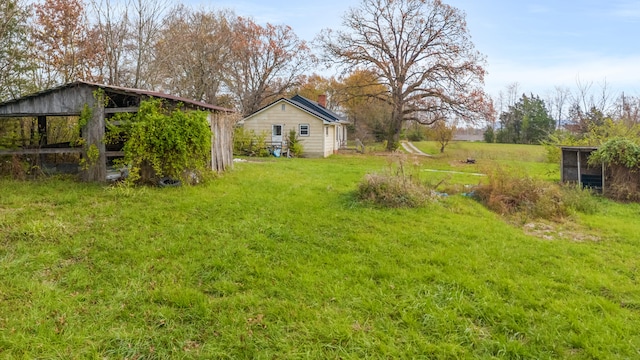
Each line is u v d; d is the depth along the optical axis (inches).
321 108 1149.7
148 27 764.6
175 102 350.9
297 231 219.0
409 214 267.3
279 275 158.7
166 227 216.1
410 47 1108.5
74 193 284.2
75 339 111.1
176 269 161.2
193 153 346.0
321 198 315.6
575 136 722.8
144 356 106.5
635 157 370.9
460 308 133.9
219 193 313.7
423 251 192.4
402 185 302.4
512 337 118.4
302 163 673.6
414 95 1104.8
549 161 775.7
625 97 945.5
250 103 1393.9
